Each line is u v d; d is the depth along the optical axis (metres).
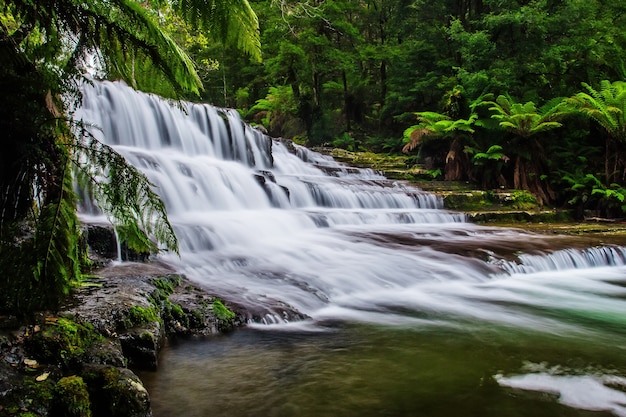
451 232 11.26
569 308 6.62
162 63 2.09
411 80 24.22
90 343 3.46
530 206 15.38
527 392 3.77
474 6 25.16
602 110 15.44
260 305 5.43
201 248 7.86
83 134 2.35
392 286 7.24
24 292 2.24
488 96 17.70
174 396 3.48
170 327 4.63
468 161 17.73
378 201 14.56
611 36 19.44
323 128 26.92
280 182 13.41
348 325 5.43
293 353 4.43
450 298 6.91
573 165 17.16
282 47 23.27
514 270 8.62
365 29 32.41
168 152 13.23
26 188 2.49
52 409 2.69
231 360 4.20
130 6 2.03
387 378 3.94
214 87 33.53
